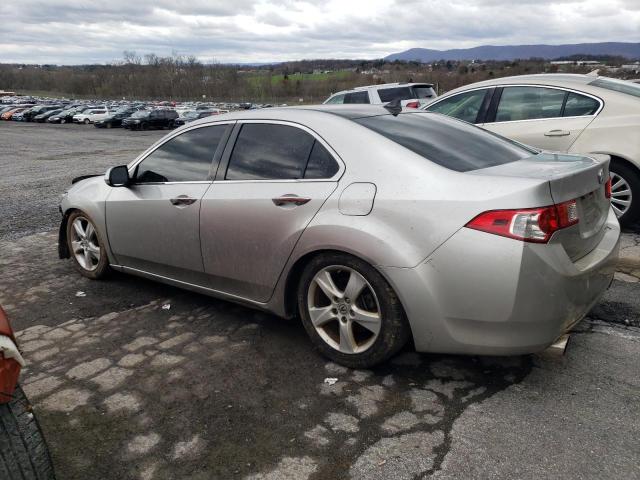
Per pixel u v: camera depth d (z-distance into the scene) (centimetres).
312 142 327
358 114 345
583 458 234
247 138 361
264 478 229
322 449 246
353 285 299
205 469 236
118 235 437
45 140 2683
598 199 307
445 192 272
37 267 528
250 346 350
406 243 276
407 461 236
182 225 380
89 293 454
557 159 334
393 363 322
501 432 254
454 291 267
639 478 221
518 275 253
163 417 274
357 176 300
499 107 633
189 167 387
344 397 288
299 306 331
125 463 241
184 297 438
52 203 877
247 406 282
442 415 269
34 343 362
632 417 262
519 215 253
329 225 298
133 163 428
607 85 583
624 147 541
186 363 329
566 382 294
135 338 366
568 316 269
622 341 338
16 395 183
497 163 313
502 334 264
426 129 342
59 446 253
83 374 319
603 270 295
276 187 331
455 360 322
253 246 341
